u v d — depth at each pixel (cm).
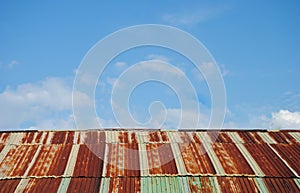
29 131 1941
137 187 1507
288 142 1894
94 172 1592
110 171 1599
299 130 2030
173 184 1527
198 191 1498
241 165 1662
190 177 1567
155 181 1541
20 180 1530
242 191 1502
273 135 1972
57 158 1692
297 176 1591
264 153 1773
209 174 1587
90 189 1491
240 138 1928
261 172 1614
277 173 1609
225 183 1540
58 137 1889
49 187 1495
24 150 1755
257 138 1931
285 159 1720
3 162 1644
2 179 1531
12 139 1853
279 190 1513
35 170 1595
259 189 1516
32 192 1462
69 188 1491
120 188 1501
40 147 1784
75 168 1617
